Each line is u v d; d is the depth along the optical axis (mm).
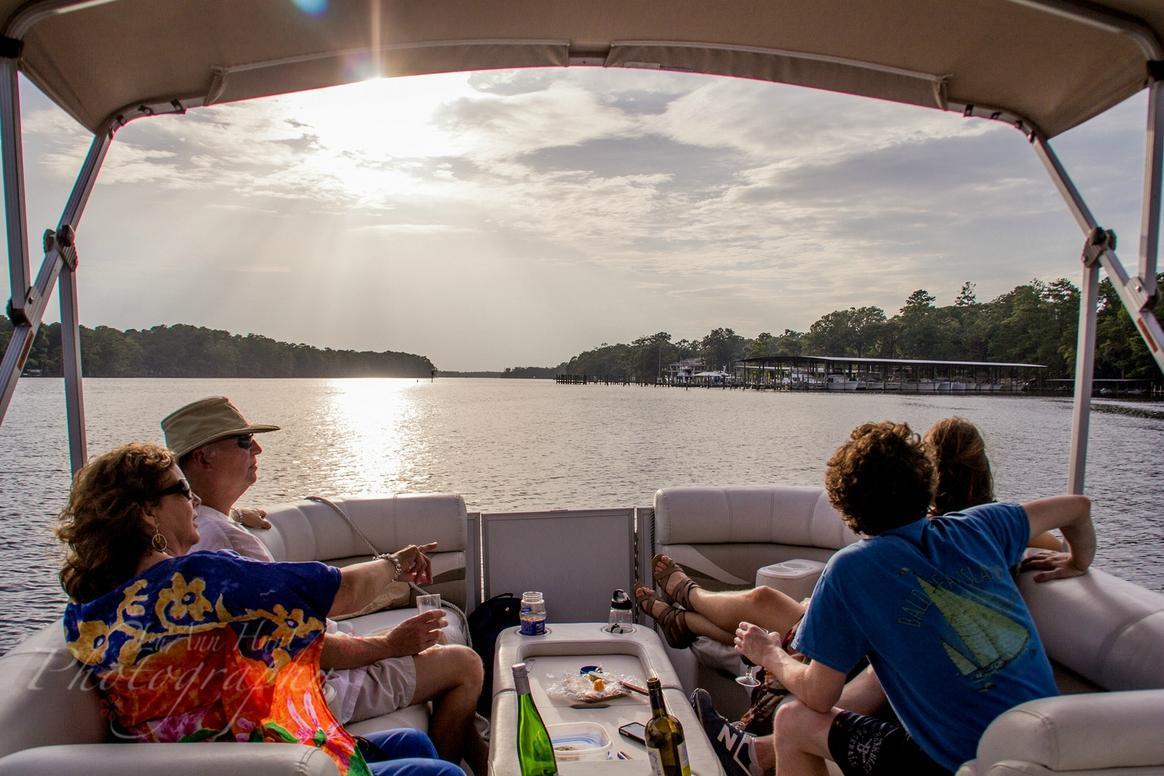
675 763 1882
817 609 1863
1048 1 2488
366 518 3809
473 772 2828
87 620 1582
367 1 2635
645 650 2762
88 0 2246
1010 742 1376
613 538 4035
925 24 2834
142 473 1653
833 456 1978
